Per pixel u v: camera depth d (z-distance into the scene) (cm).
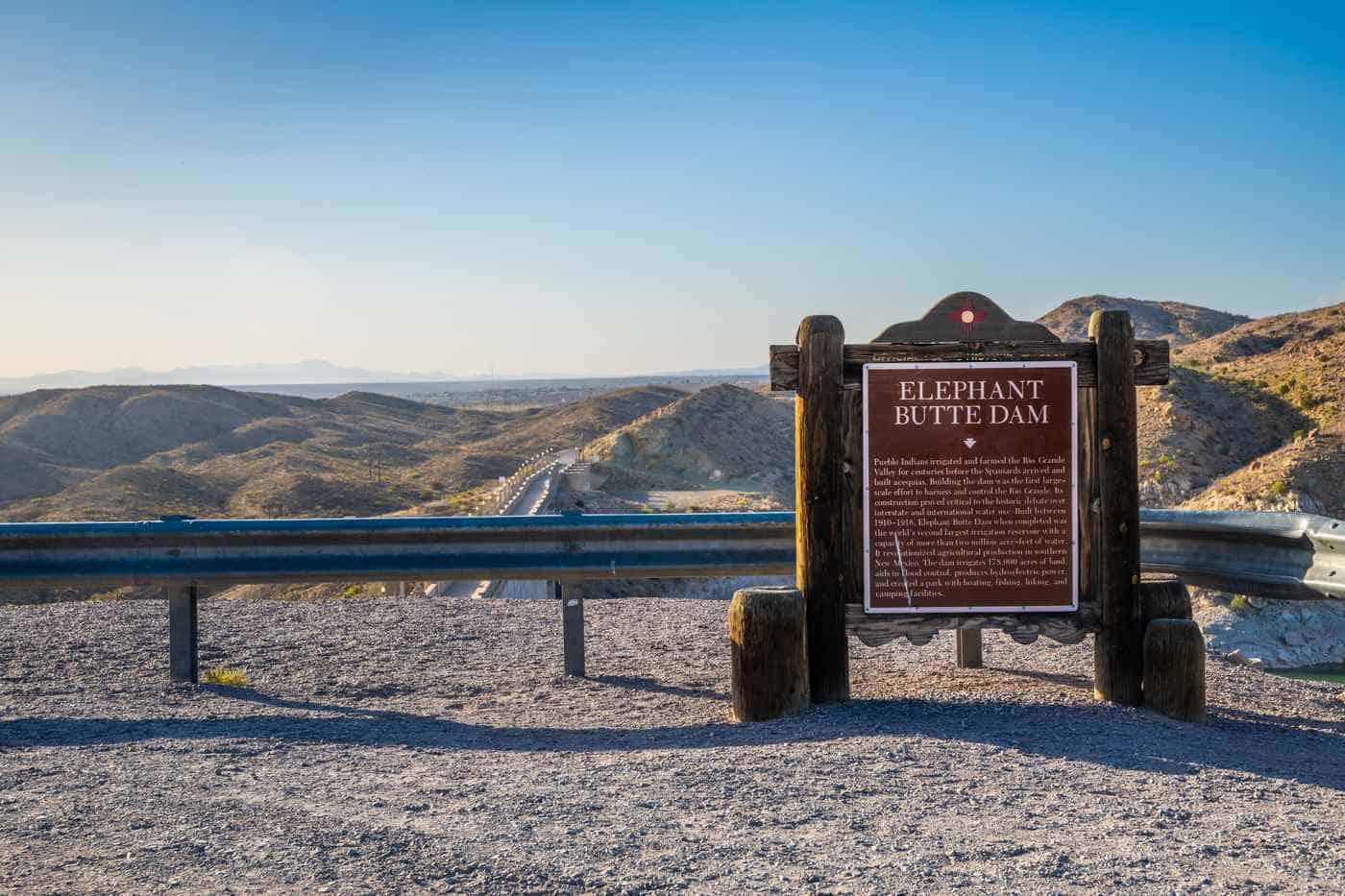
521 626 1122
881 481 753
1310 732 722
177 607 902
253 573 905
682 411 15825
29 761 631
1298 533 801
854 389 761
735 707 741
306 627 1106
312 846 456
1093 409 758
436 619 1148
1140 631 745
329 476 12612
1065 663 930
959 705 733
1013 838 463
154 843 462
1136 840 462
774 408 17525
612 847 453
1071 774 565
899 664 952
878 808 508
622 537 932
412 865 432
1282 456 7294
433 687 893
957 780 553
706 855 443
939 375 750
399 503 10731
